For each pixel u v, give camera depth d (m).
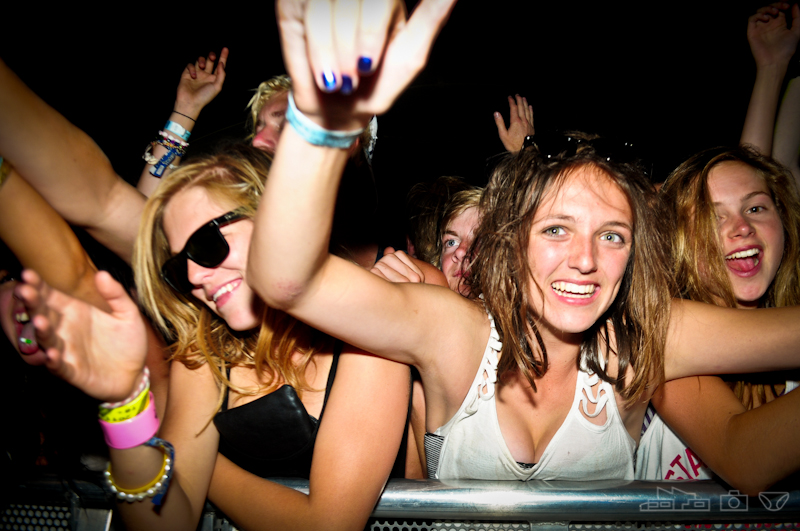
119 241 1.66
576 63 6.05
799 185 2.71
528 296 1.64
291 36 0.83
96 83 5.54
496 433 1.67
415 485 1.50
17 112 1.33
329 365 1.64
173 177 1.56
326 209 1.04
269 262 1.08
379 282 1.34
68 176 1.46
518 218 1.64
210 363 1.62
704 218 2.08
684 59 5.86
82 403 1.68
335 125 0.93
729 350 1.63
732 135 5.72
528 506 1.45
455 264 2.61
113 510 1.55
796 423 1.40
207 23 5.63
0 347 1.66
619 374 1.71
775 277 2.21
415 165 5.84
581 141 1.62
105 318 1.11
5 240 1.23
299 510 1.44
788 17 3.15
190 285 1.56
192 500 1.50
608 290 1.59
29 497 1.60
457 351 1.59
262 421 1.56
